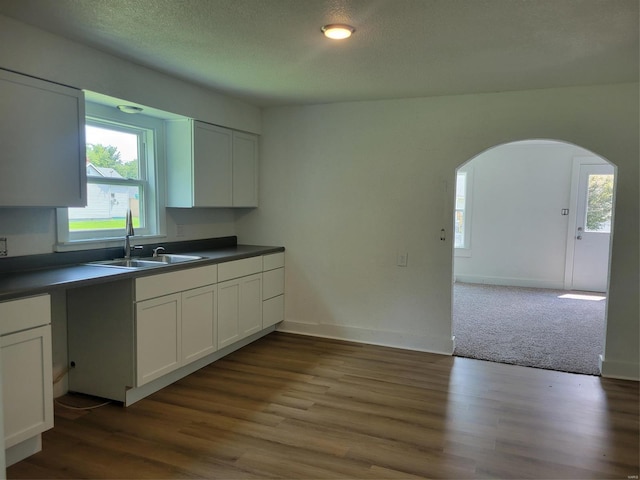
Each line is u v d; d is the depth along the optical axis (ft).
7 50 7.90
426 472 7.50
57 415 9.39
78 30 8.43
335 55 9.57
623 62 9.81
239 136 14.40
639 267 11.46
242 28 8.21
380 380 11.44
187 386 10.96
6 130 7.97
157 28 8.27
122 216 11.90
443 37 8.48
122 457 7.87
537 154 24.21
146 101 10.71
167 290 10.41
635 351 11.60
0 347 7.00
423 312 13.79
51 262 9.92
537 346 14.14
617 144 11.57
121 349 9.77
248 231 15.89
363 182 14.21
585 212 23.58
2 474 6.40
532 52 9.25
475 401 10.22
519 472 7.52
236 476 7.34
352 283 14.61
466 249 25.99
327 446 8.27
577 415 9.57
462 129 13.00
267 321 14.56
